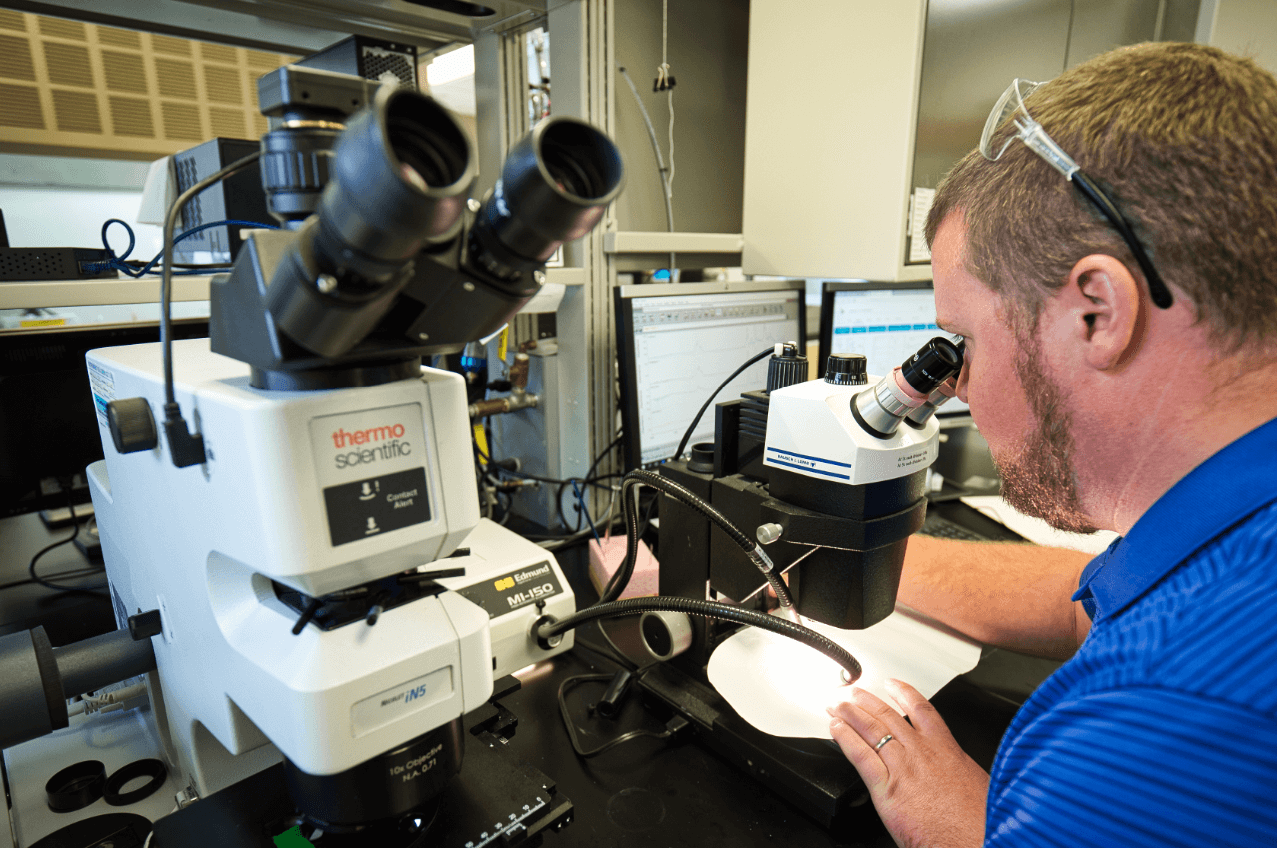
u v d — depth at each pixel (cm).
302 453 38
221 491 42
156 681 68
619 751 77
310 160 38
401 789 46
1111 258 43
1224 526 42
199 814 52
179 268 98
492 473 138
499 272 37
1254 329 41
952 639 90
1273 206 39
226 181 95
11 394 105
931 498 151
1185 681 37
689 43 145
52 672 56
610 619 105
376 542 42
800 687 77
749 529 75
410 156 31
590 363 125
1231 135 40
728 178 161
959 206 55
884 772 63
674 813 68
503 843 51
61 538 134
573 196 32
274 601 48
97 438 114
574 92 116
